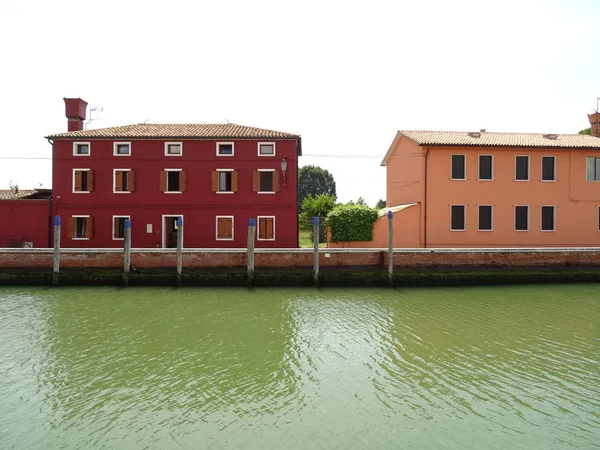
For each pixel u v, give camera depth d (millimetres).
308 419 9570
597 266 25391
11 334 15258
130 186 28266
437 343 14492
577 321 17047
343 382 11453
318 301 20188
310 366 12516
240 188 28547
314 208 40375
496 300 20469
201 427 9258
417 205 29172
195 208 28469
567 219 29891
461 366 12508
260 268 23859
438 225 29203
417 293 21844
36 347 13977
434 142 28969
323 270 24125
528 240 29672
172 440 8781
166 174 28422
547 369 12297
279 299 20547
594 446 8586
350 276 23062
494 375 11875
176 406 10156
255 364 12656
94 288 22469
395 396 10656
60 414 9797
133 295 21141
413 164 30375
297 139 28516
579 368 12352
